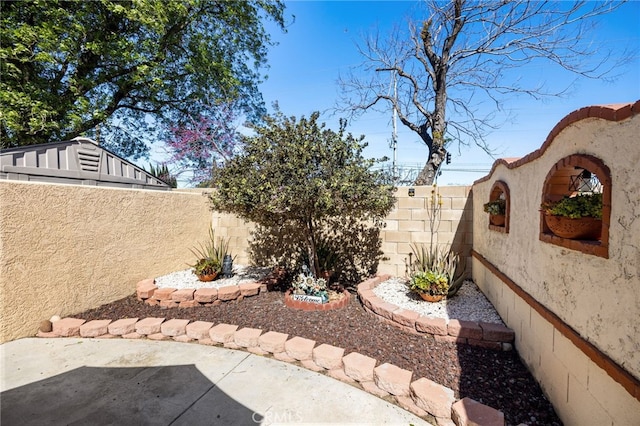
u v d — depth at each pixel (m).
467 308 4.77
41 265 4.37
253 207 4.63
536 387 2.96
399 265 6.65
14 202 4.05
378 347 3.78
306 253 7.03
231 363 3.61
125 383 3.18
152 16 8.80
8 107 7.66
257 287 5.85
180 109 13.25
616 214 1.84
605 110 1.90
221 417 2.68
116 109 12.05
